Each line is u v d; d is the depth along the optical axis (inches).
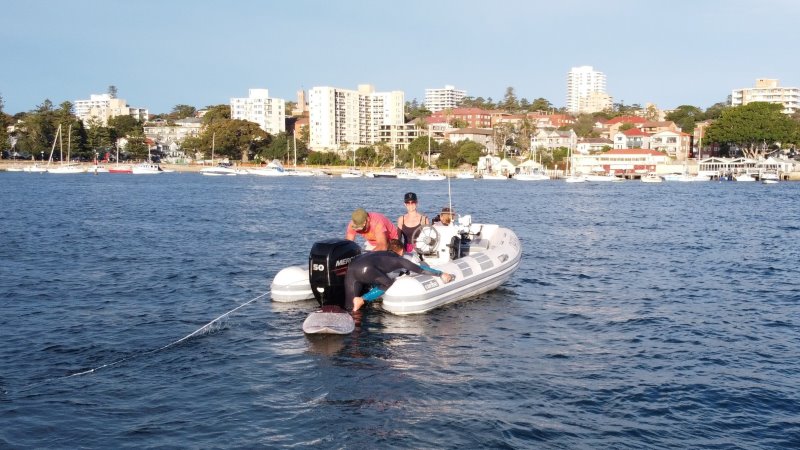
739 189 3378.4
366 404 318.0
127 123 6594.5
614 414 308.8
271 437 283.0
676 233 1120.2
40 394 327.6
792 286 618.8
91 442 276.8
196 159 6387.8
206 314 488.4
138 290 578.9
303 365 373.7
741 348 413.1
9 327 447.2
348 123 7012.8
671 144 5639.8
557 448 275.0
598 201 2229.3
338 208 1761.8
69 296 550.9
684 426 296.7
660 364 380.5
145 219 1343.5
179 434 285.0
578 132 6653.5
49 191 2527.1
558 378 355.6
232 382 346.3
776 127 4997.5
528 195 2667.3
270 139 5940.0
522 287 602.2
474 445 277.0
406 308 479.8
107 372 360.5
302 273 539.2
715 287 612.7
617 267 728.3
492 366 374.3
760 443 280.8
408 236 550.6
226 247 884.0
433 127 6653.5
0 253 804.6
